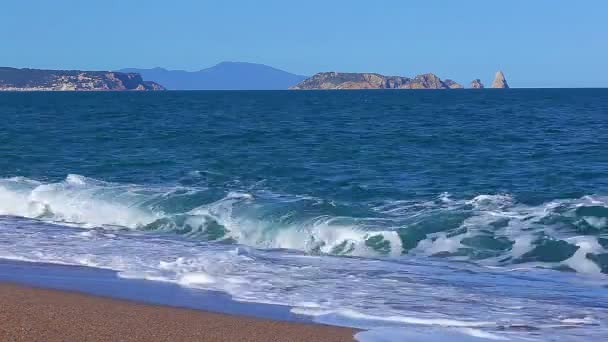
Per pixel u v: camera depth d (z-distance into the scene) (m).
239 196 15.11
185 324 7.51
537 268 10.60
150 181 18.98
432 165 22.02
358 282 9.64
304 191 17.28
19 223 14.12
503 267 10.69
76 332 6.98
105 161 23.08
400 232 12.17
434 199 15.88
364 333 7.36
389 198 16.22
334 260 11.09
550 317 8.07
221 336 7.12
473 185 18.03
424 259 11.20
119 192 15.65
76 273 9.97
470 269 10.54
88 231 13.29
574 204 14.30
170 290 9.07
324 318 7.92
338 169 21.20
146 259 10.91
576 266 10.68
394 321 7.84
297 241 12.46
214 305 8.38
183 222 13.61
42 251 11.42
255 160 23.30
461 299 8.84
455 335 7.37
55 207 15.22
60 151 26.11
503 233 12.30
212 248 11.93
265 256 11.31
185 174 20.16
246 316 7.93
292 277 9.87
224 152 25.69
